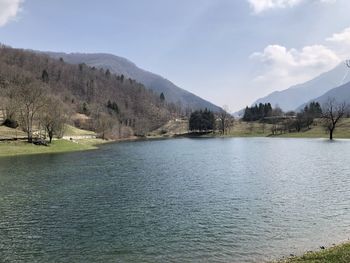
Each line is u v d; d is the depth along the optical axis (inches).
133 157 4303.6
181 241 1272.1
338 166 3169.3
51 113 5521.7
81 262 1103.6
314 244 1219.2
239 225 1450.5
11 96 6801.2
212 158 4114.2
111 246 1230.9
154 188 2231.8
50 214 1636.3
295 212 1641.2
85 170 3078.2
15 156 4382.4
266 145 6220.5
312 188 2187.5
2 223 1503.4
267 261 1072.8
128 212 1664.6
